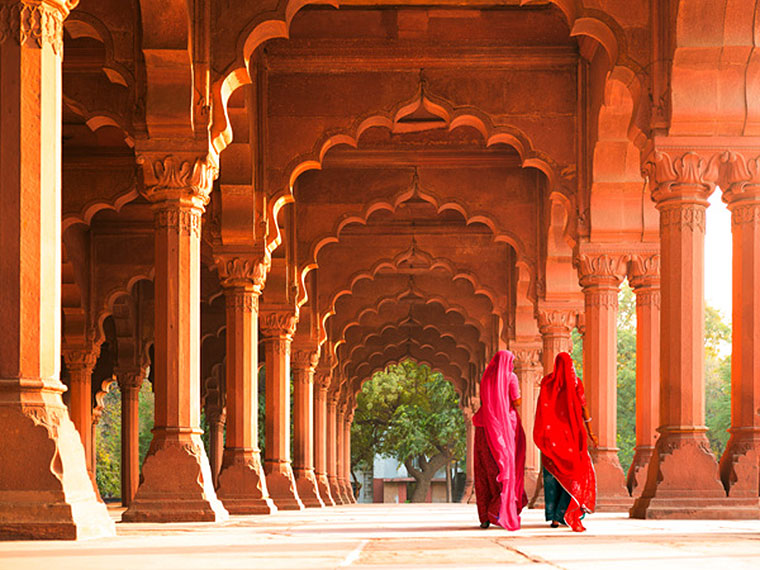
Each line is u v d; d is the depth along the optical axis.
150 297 22.81
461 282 23.69
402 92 13.11
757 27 9.31
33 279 5.29
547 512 7.42
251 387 12.48
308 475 19.05
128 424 22.39
